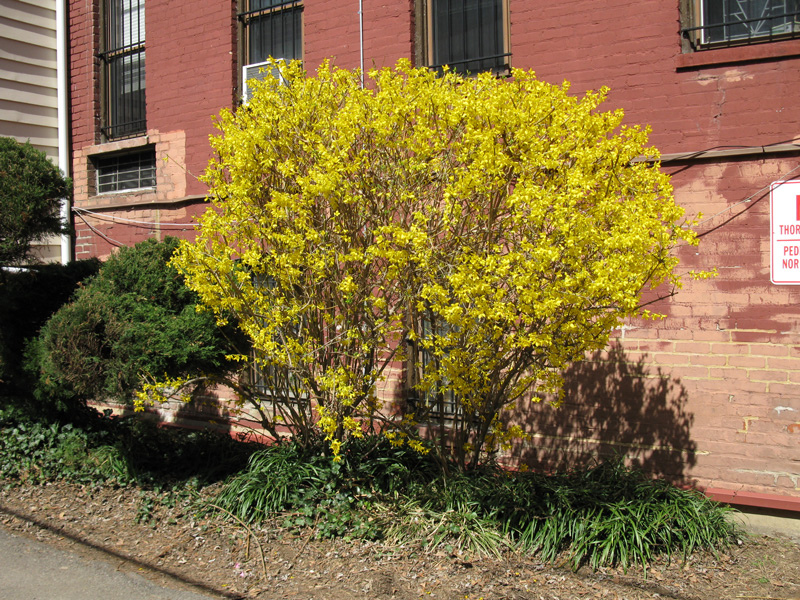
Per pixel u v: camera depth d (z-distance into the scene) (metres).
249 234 5.54
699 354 5.81
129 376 5.50
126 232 9.02
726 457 5.71
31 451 7.00
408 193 5.02
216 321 5.82
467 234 4.98
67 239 9.47
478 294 4.62
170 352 5.47
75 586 4.61
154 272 6.12
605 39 6.16
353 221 5.30
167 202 8.56
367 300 5.41
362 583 4.66
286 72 5.70
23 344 6.67
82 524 5.67
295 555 5.06
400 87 5.15
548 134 4.92
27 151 6.85
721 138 5.74
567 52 6.32
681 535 5.01
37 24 9.50
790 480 5.51
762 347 5.61
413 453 6.12
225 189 5.60
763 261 5.62
